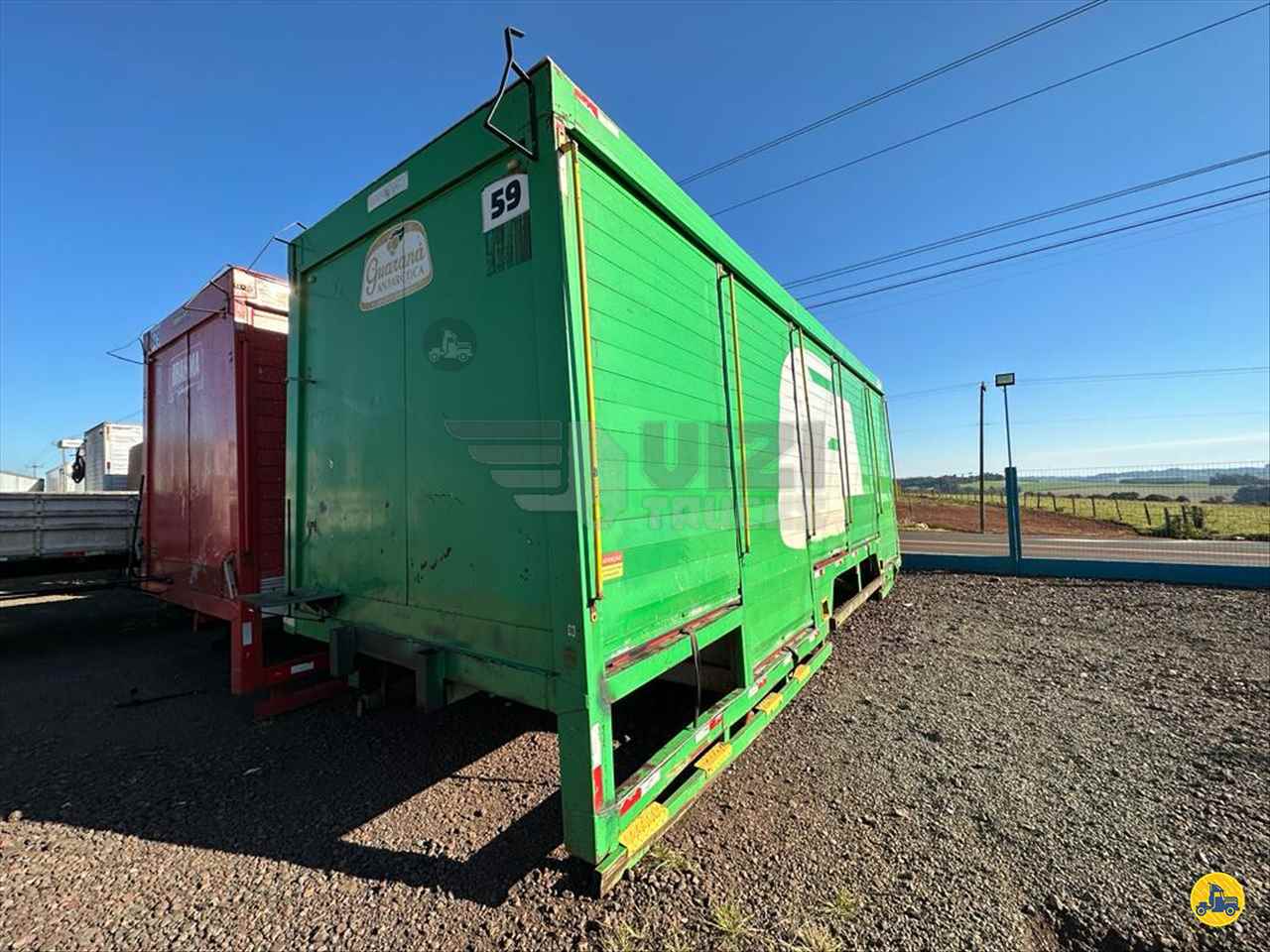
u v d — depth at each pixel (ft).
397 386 9.20
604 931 6.77
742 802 9.65
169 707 14.35
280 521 14.84
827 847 8.43
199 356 16.38
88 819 9.27
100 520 23.36
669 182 9.39
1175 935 6.70
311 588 11.16
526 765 10.93
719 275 11.10
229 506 14.52
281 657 15.26
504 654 7.41
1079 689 15.01
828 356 18.56
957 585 30.66
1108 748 11.60
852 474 20.66
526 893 7.41
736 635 10.41
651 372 8.39
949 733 12.42
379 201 9.51
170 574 17.85
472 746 11.75
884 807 9.49
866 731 12.55
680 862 8.00
